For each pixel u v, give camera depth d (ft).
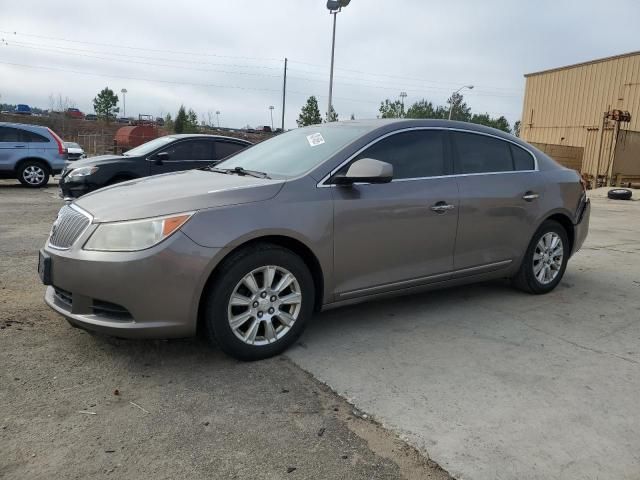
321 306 12.81
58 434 8.85
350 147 13.24
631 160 78.79
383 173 12.12
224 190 11.60
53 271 11.30
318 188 12.41
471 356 12.39
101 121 225.15
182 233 10.70
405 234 13.65
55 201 39.27
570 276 20.24
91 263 10.63
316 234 12.14
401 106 159.43
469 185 14.94
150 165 31.42
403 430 9.24
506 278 17.02
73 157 87.66
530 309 15.92
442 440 8.98
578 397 10.55
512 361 12.17
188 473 8.00
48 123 207.41
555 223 17.37
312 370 11.46
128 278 10.47
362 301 13.50
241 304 11.46
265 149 15.55
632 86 84.33
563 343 13.33
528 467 8.34
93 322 10.86
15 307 14.53
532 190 16.46
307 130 15.66
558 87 96.48
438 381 11.09
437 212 14.15
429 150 14.58
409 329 14.01
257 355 11.75
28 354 11.70
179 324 10.88
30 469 7.97
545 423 9.58
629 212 46.73
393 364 11.85
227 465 8.21
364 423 9.46
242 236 11.12
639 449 8.88
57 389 10.29
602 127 78.79
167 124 175.01
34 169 49.52
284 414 9.68
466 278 15.39
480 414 9.82
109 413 9.53
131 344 12.39
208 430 9.12
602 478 8.13
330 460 8.40
